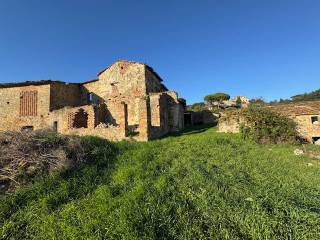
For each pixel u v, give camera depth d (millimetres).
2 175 9719
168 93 28125
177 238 6719
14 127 28297
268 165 12766
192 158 13203
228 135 22000
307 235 6625
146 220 7379
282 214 7426
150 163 12211
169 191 9188
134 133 20531
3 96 29078
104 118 27016
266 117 21359
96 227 7211
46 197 8812
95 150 12906
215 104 51875
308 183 10430
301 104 27281
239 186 9547
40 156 10828
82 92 32688
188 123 36688
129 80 30391
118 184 10000
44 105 28062
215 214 7668
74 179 10148
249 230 6902
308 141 24562
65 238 6891
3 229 7289
